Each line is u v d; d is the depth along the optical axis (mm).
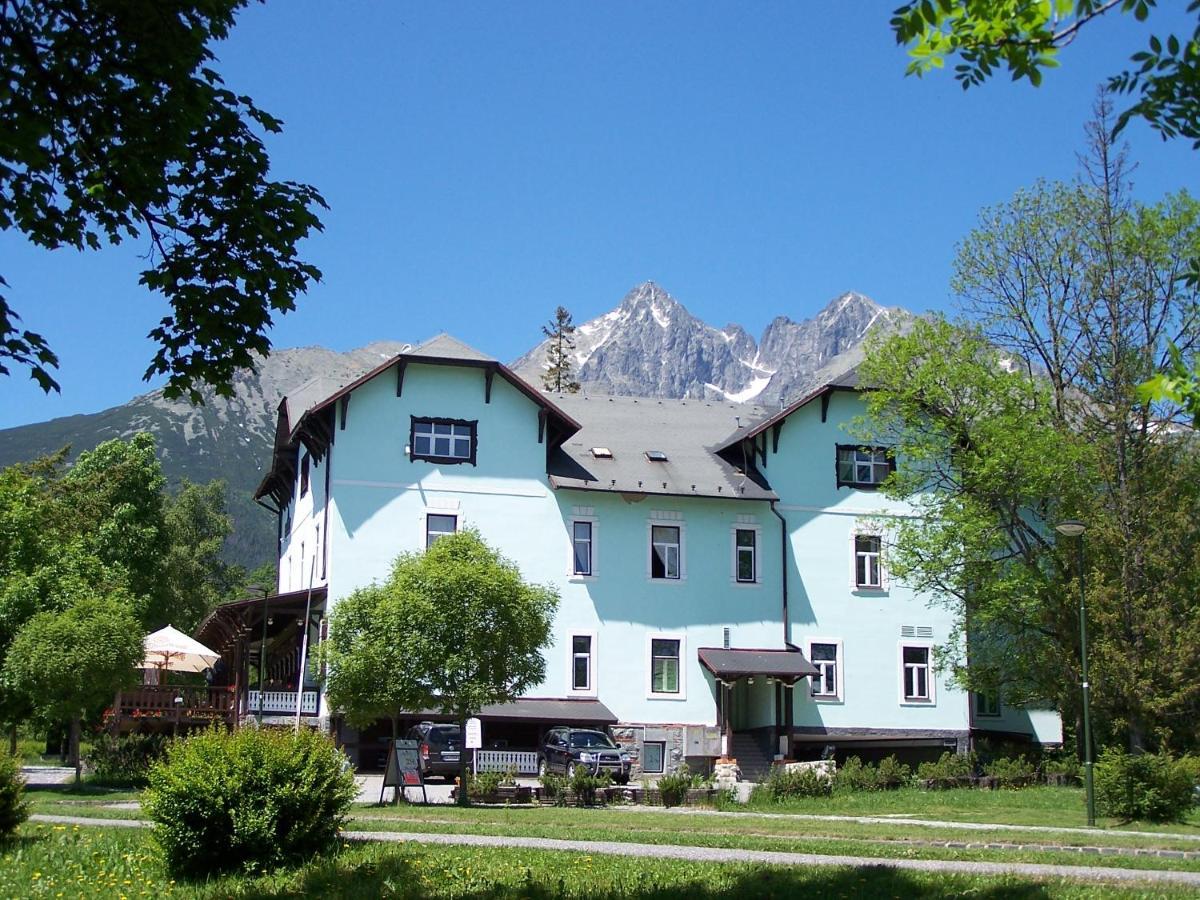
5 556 41250
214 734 16422
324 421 40156
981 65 8164
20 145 10602
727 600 42406
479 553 30844
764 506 43375
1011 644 39375
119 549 56219
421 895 13711
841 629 43188
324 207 12172
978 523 37406
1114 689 34344
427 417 40656
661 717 41000
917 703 43344
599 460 42844
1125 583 34906
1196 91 8078
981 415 39094
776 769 34750
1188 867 17719
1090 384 38031
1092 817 25656
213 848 15711
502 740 40156
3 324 10789
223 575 84750
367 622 29562
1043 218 39344
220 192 11797
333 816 16922
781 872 15422
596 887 14141
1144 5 7598
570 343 97875
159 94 11133
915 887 14305
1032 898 13578
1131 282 37688
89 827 20016
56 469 61344
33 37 10875
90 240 11852
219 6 11219
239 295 12039
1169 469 35812
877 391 40750
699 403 49125
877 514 40688
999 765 36688
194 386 12281
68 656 31969
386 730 38844
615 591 41438
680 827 22625
